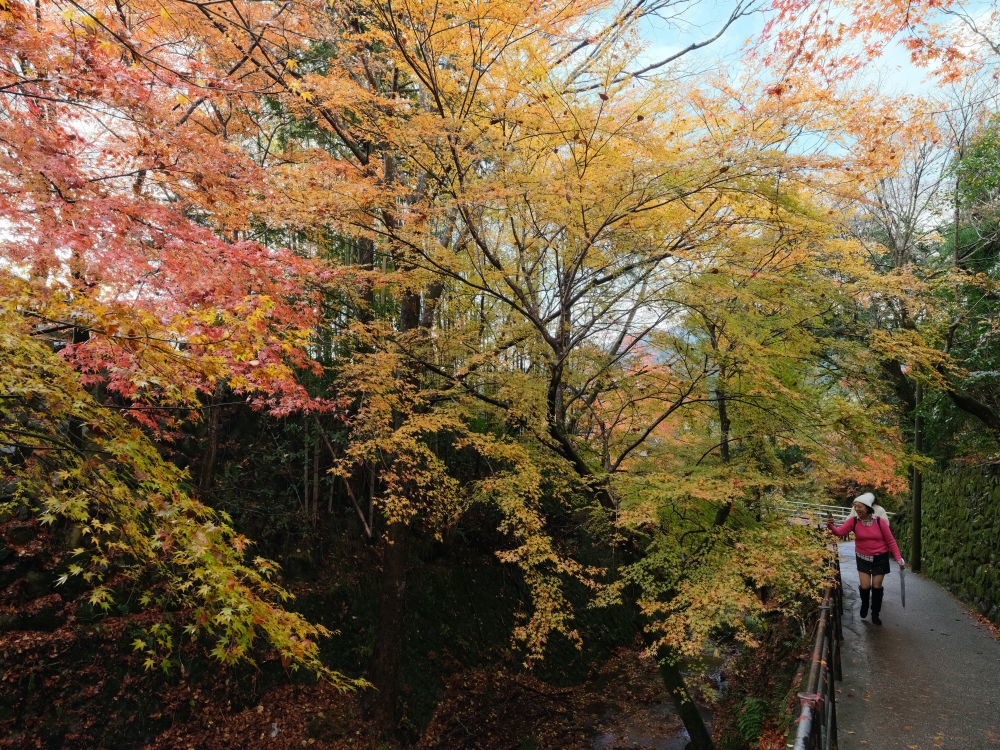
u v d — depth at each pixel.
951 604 9.66
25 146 3.54
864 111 5.80
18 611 6.81
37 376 3.41
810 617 8.10
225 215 5.24
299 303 5.49
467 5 5.52
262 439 10.38
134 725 6.94
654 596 6.34
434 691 9.44
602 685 11.07
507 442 7.61
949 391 8.87
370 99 6.27
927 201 10.10
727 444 8.17
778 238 6.93
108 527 3.99
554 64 6.11
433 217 6.71
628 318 7.83
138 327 3.56
